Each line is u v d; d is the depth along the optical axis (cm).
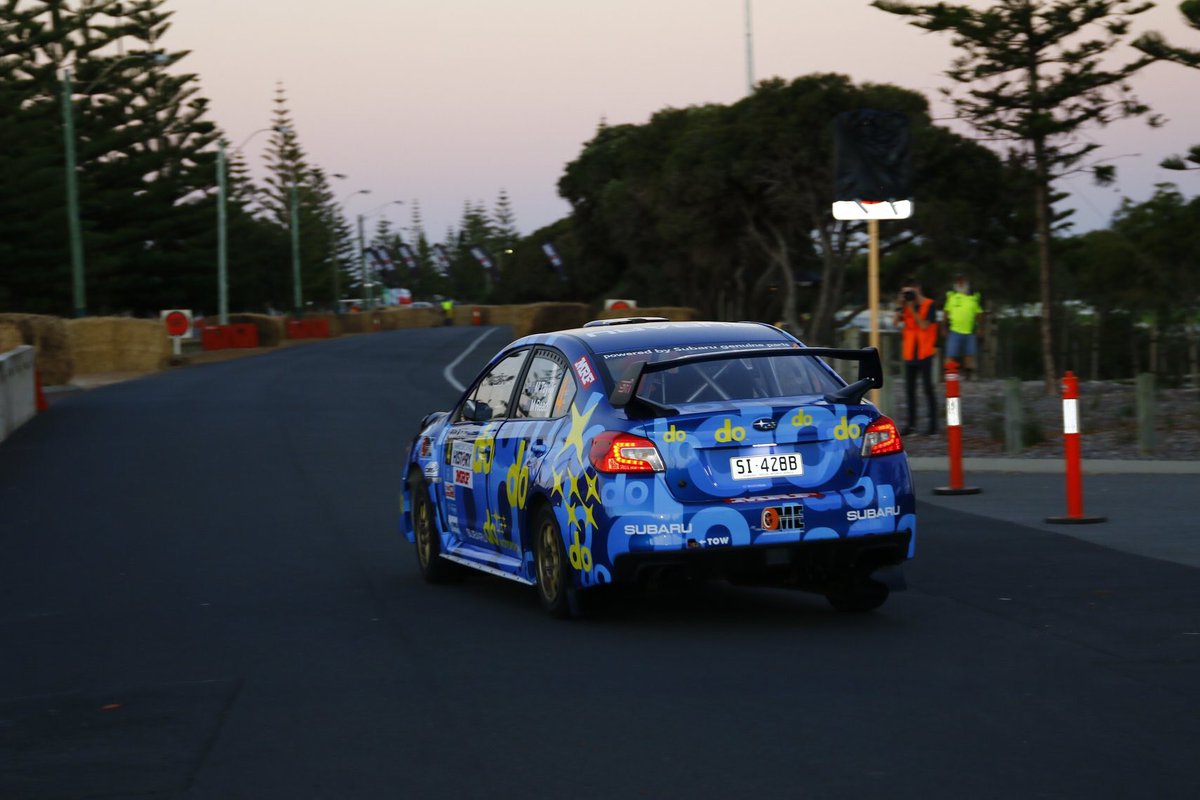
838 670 714
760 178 4309
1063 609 853
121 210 7494
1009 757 555
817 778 535
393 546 1195
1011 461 1636
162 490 1573
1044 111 2791
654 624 847
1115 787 515
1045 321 2898
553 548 853
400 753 589
